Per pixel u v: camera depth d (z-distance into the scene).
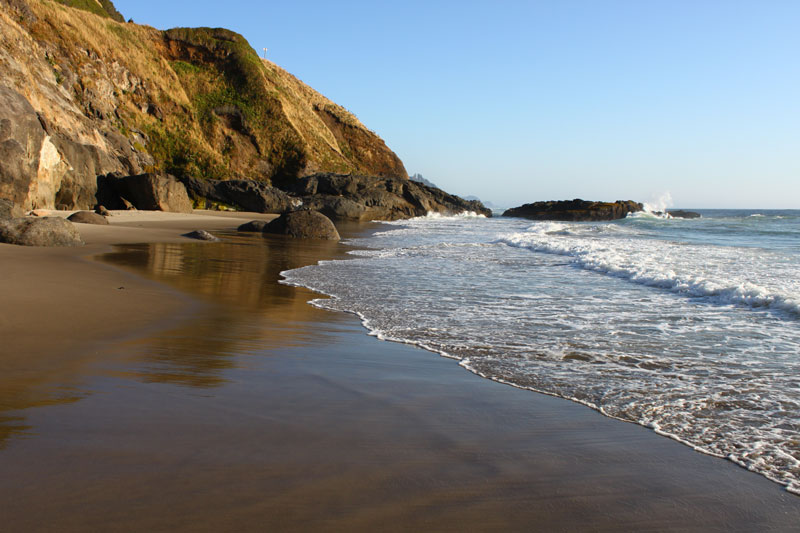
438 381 4.04
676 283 8.93
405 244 19.27
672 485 2.52
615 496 2.40
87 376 3.71
